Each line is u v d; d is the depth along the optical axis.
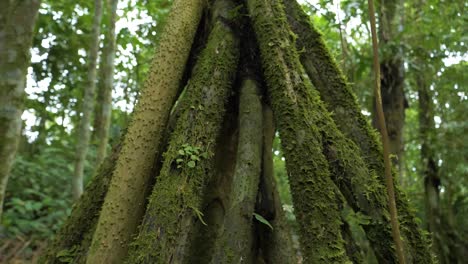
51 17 7.42
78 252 2.62
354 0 5.39
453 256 5.79
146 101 2.56
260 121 2.52
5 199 6.52
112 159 2.82
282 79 2.37
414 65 5.51
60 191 7.17
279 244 2.38
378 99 1.93
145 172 2.43
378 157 2.41
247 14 2.76
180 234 2.08
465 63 6.07
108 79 6.48
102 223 2.32
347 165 2.25
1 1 3.60
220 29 2.71
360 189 2.21
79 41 7.78
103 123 6.41
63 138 9.46
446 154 6.14
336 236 2.00
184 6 2.84
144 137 2.47
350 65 5.96
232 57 2.65
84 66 7.96
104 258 2.26
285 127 2.26
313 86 2.62
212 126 2.39
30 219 6.05
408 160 8.84
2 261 4.95
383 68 5.58
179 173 2.20
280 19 2.57
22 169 6.93
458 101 6.25
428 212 6.05
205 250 2.48
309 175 2.11
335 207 2.08
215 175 2.63
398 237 1.84
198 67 2.60
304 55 2.69
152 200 2.15
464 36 5.55
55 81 7.78
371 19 1.97
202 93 2.45
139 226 2.24
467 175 6.07
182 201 2.13
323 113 2.37
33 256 5.18
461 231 6.09
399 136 5.49
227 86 2.57
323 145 2.27
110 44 6.51
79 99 8.68
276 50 2.46
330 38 6.40
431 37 5.64
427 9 5.82
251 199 2.21
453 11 5.74
